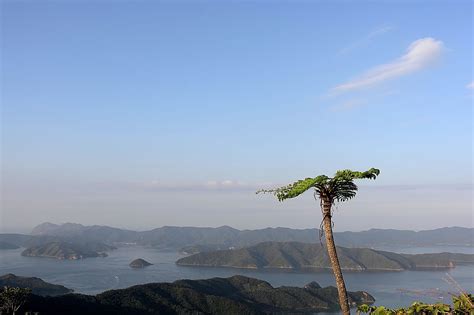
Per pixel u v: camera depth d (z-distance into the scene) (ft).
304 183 45.32
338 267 47.29
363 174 43.47
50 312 422.82
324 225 47.85
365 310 46.85
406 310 44.70
